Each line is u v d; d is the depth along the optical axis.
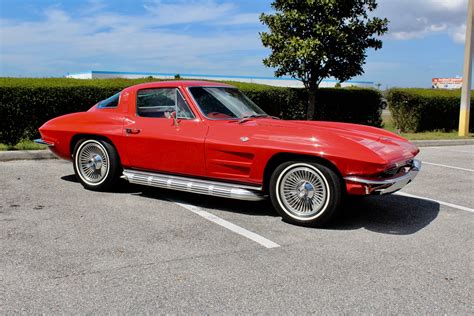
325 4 12.13
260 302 3.01
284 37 12.70
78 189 6.12
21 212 4.98
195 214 5.09
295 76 13.16
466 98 15.05
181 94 5.38
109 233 4.35
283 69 12.98
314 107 13.66
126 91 5.89
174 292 3.13
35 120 9.82
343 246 4.14
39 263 3.58
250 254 3.89
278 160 4.81
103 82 10.85
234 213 5.16
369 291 3.22
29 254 3.76
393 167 4.46
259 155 4.73
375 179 4.39
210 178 5.14
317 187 4.59
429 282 3.39
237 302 3.01
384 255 3.94
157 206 5.39
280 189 4.75
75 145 6.15
